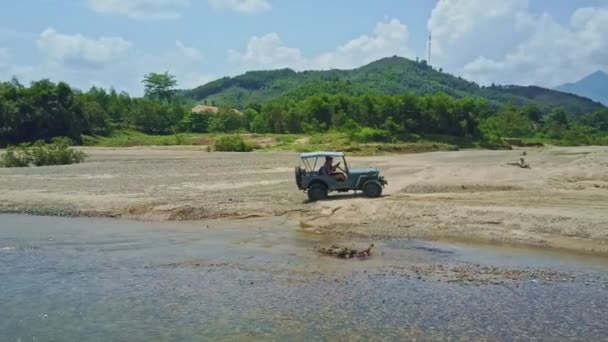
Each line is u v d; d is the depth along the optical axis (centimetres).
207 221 2192
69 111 9169
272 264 1517
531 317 1082
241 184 3178
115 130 10575
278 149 7094
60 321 1091
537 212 2019
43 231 2027
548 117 17200
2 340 1003
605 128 16500
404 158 5875
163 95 16912
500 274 1391
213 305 1170
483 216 2016
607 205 2177
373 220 2070
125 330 1040
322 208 2298
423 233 1883
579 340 972
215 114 12244
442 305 1152
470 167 3956
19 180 3359
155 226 2112
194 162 4831
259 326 1046
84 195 2755
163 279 1377
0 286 1327
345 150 7069
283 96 17700
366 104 10456
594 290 1255
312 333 1009
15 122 8575
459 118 10206
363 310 1125
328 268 1463
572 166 3828
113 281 1365
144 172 3891
